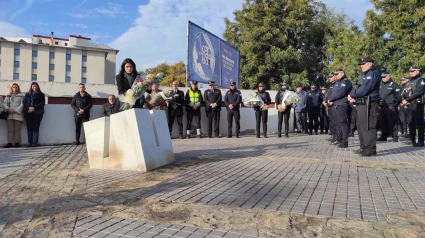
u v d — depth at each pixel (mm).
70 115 10125
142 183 4574
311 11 28297
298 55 25594
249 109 13930
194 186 4395
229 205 3588
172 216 3258
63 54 67812
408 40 20312
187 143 9859
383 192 4133
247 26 27141
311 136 12531
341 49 25156
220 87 14891
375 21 21375
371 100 6973
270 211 3387
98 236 2791
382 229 2908
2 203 3738
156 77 6004
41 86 9961
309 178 4910
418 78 8688
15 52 65438
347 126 8484
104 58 70812
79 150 8500
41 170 5652
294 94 11766
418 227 2951
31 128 9344
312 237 2746
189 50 12438
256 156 7008
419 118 8727
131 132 5527
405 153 7445
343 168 5668
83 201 3760
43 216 3297
